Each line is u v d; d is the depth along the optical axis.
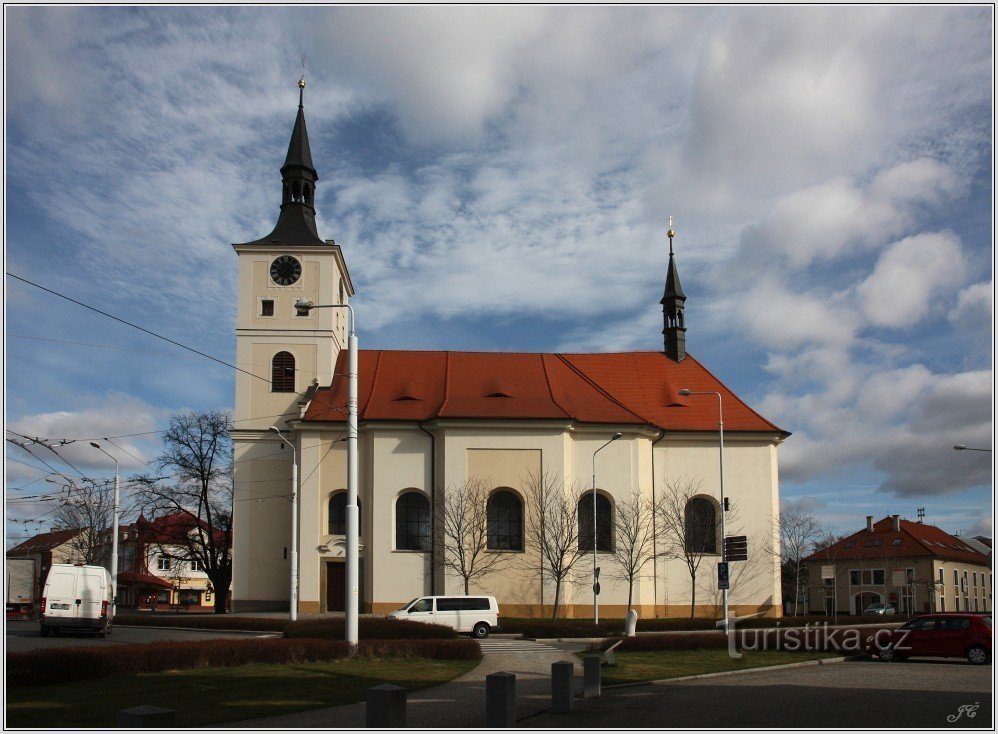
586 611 55.28
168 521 75.94
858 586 100.69
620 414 58.50
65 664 21.02
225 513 70.75
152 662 22.73
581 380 62.94
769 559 58.53
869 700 19.58
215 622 47.88
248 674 22.72
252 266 61.78
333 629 35.69
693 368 64.88
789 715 17.42
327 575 55.84
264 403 60.16
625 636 33.31
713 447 59.88
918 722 16.56
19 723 15.81
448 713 17.80
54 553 101.94
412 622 37.19
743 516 59.12
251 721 16.34
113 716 16.55
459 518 54.31
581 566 55.78
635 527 55.97
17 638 37.56
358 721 16.38
